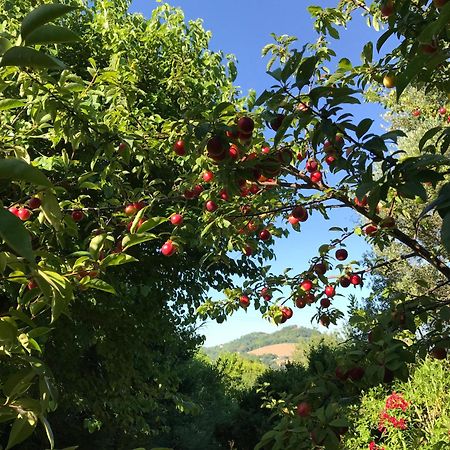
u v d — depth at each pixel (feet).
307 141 9.48
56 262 4.54
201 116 8.39
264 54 11.10
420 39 2.93
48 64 2.53
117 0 25.64
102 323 24.64
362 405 20.33
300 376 45.42
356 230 11.36
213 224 11.41
